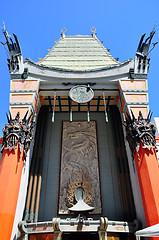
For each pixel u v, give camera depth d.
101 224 12.42
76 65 20.86
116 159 17.89
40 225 13.22
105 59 21.80
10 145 14.06
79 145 19.58
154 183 13.12
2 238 11.11
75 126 20.97
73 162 18.48
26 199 15.14
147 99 17.14
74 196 16.08
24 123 15.38
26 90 17.19
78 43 24.38
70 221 12.98
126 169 16.70
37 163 16.94
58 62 21.28
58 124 21.16
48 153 19.06
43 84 18.27
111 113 20.56
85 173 17.73
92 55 22.36
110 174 17.81
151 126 15.52
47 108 20.62
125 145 18.05
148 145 14.54
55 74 18.17
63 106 21.17
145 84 17.83
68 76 18.17
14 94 17.06
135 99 17.17
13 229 12.18
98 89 18.52
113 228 12.99
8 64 18.06
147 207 12.55
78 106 21.19
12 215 12.05
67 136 20.25
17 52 18.16
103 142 19.83
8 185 12.60
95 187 17.06
